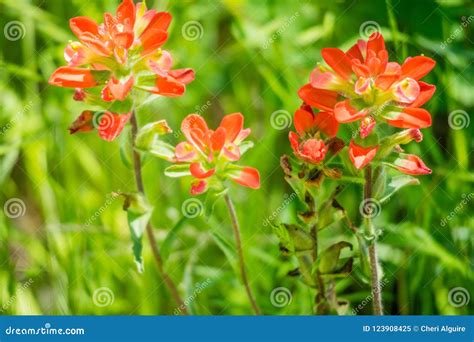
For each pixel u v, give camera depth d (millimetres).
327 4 708
